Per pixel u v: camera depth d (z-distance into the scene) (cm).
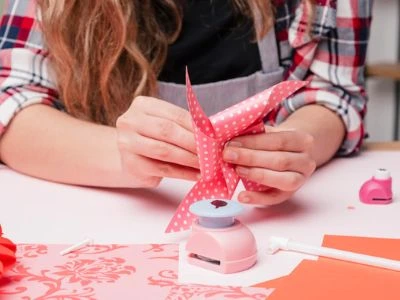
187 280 50
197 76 97
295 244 56
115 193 73
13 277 51
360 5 93
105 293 48
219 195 60
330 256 54
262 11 93
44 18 87
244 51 97
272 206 68
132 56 91
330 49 94
